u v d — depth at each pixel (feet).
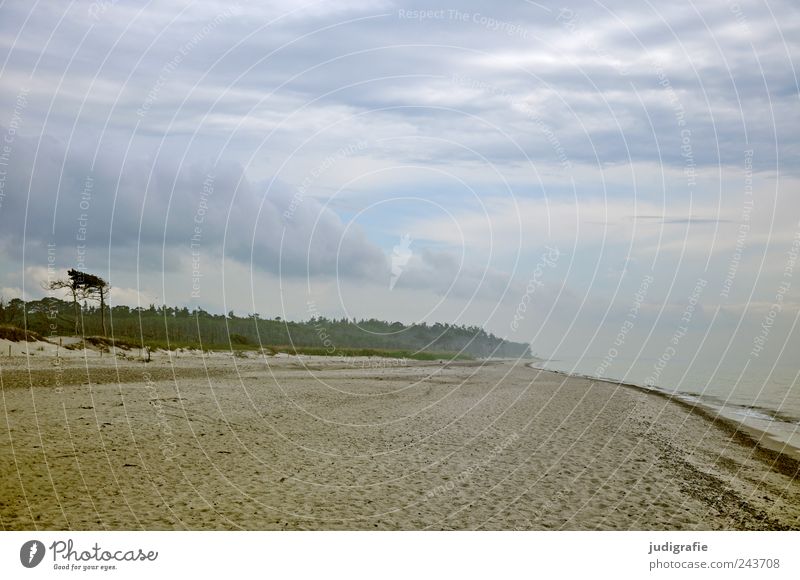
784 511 43.19
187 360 144.15
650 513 40.70
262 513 36.78
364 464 48.73
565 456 54.65
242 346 199.93
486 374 161.17
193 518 35.27
